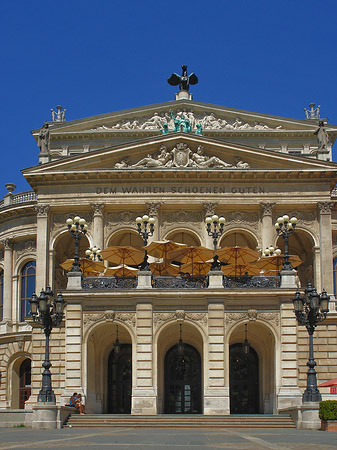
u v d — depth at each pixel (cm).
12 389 6875
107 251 5566
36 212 6794
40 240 6462
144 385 4528
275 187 6525
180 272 5881
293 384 4572
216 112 7744
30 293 7112
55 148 7731
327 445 2536
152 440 2817
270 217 6462
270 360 5094
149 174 6481
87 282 4869
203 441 2758
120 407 5416
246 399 5528
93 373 5044
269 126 7719
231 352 5584
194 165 6562
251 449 2331
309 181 6525
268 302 4700
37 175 6500
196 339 5253
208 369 4556
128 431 3669
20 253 7175
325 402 3794
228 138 7625
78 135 7688
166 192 6500
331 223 6838
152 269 5869
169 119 7688
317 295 4153
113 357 5506
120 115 7706
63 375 5566
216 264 4850
